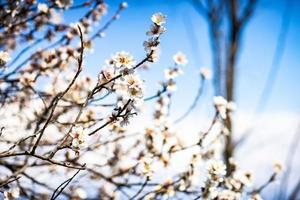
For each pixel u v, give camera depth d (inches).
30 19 44.4
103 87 33.1
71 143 32.9
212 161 40.2
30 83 43.4
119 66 32.9
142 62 33.0
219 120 42.3
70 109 44.4
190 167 43.2
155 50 33.0
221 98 41.2
